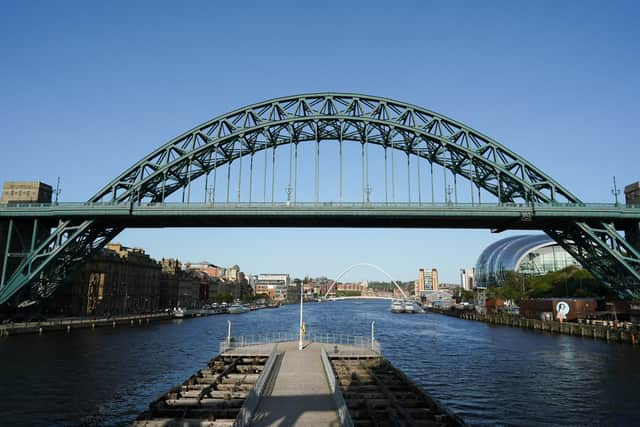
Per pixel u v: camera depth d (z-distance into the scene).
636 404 36.91
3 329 66.56
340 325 128.12
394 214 65.56
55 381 42.28
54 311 103.88
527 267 193.38
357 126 72.62
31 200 94.31
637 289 63.94
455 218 66.75
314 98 73.50
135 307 140.50
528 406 36.91
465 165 71.75
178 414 26.94
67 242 67.25
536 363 56.22
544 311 106.25
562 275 133.88
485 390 42.53
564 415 34.41
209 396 30.86
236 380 36.16
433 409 27.62
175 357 59.31
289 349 49.34
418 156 73.00
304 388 30.22
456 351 68.88
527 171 69.44
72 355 55.91
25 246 69.75
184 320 135.25
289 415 24.00
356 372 38.56
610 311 89.38
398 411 27.25
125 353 60.22
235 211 66.31
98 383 42.31
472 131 70.50
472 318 150.00
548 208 64.19
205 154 71.94
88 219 68.50
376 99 72.62
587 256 68.94
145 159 70.81
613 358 57.69
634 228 66.19
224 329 106.38
